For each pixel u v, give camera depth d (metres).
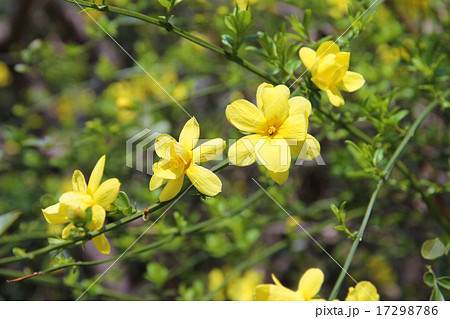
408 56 0.40
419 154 0.44
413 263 0.54
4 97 0.69
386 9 0.46
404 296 0.51
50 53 0.54
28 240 0.43
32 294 0.51
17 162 0.51
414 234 0.51
